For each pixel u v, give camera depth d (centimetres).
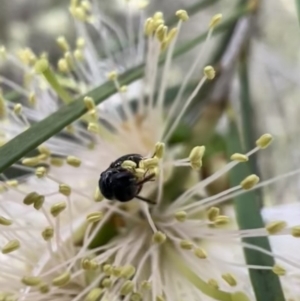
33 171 9
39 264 9
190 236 9
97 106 9
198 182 9
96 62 11
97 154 10
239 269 9
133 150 10
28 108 10
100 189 8
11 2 17
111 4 15
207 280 8
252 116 11
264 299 7
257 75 14
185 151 10
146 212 9
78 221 9
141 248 9
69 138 10
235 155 8
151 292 9
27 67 10
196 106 11
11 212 9
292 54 14
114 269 8
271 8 14
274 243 9
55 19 16
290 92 14
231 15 11
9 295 8
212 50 12
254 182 8
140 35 11
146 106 10
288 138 13
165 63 10
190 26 15
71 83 11
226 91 11
